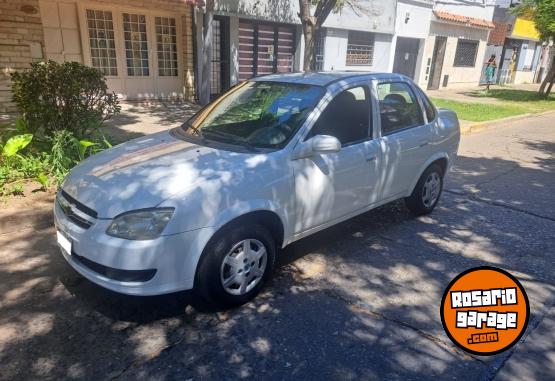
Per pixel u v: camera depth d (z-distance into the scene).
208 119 4.34
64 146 5.76
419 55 20.17
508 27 25.61
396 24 17.98
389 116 4.64
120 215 2.97
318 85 4.11
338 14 15.36
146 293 3.00
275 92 4.24
